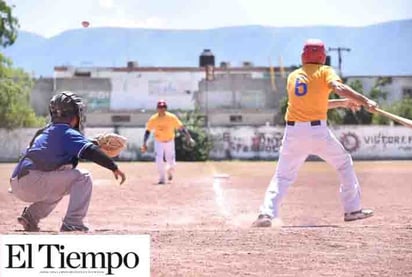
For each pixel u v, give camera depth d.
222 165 37.94
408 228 8.98
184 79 67.94
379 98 64.81
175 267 6.82
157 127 22.50
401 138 49.44
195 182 22.86
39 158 8.72
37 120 54.66
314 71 10.04
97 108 67.06
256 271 6.68
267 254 7.38
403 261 7.08
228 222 12.51
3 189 19.64
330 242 8.00
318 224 11.75
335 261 7.09
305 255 7.35
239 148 49.81
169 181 23.20
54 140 8.71
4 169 33.56
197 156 47.44
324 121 10.11
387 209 14.02
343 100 10.72
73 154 8.69
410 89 65.06
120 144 9.45
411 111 55.94
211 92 67.56
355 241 8.02
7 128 49.72
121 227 11.39
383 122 55.25
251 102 67.25
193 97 67.81
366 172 28.78
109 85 67.38
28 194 8.82
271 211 10.05
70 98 8.89
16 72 55.94
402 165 36.38
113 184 21.78
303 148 10.16
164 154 22.69
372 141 49.25
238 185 21.58
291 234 8.48
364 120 55.03
